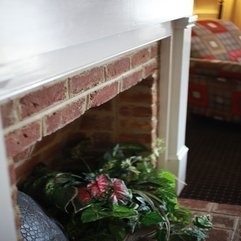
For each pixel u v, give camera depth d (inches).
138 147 75.0
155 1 55.5
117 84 54.9
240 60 125.1
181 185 84.5
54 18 34.1
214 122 125.5
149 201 61.7
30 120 36.8
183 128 82.8
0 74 29.7
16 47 30.1
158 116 77.4
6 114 33.2
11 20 29.2
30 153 62.2
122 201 57.6
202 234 59.4
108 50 46.2
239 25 151.9
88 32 39.4
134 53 59.4
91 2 39.2
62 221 58.9
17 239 36.2
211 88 113.9
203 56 118.0
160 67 73.9
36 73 34.1
